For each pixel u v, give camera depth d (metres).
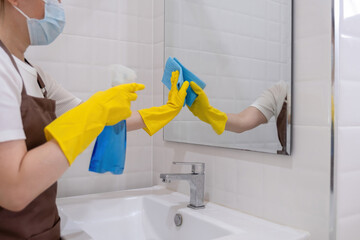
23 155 0.58
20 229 0.71
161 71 1.49
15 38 0.76
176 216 1.14
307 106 0.88
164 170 1.47
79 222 1.16
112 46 1.43
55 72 1.30
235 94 1.08
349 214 0.86
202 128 1.23
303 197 0.90
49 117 0.81
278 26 0.94
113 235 1.23
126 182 1.48
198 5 1.25
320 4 0.85
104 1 1.41
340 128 0.84
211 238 0.99
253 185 1.05
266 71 0.97
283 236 0.87
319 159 0.86
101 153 0.93
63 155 0.60
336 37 0.82
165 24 1.44
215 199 1.20
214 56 1.17
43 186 0.59
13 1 0.70
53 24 0.78
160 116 1.01
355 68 0.86
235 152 1.11
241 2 1.06
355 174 0.87
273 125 0.95
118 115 0.74
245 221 1.00
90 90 1.38
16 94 0.62
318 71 0.85
